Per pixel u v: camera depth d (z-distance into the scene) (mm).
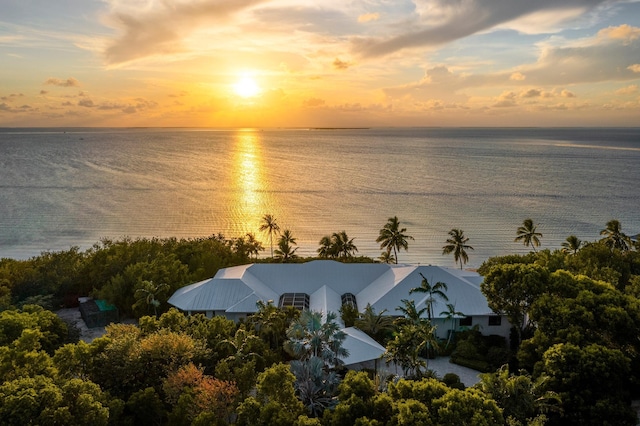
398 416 29984
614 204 171625
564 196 188625
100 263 72500
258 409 32438
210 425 31953
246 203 175375
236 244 89188
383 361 52031
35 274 68938
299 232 134250
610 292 47406
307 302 62531
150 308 61531
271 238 120125
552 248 118375
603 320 43594
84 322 62094
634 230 135500
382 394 33219
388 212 160375
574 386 37812
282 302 62031
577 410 37188
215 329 48188
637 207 166250
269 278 67000
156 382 39344
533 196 189125
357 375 34781
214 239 90500
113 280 64750
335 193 198125
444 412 29500
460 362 51625
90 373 38688
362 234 132375
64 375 37531
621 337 43188
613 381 37625
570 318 44375
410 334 43969
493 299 52594
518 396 35375
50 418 28969
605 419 36062
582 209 163250
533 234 96000
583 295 46250
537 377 40344
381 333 55188
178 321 49094
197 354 42375
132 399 35906
